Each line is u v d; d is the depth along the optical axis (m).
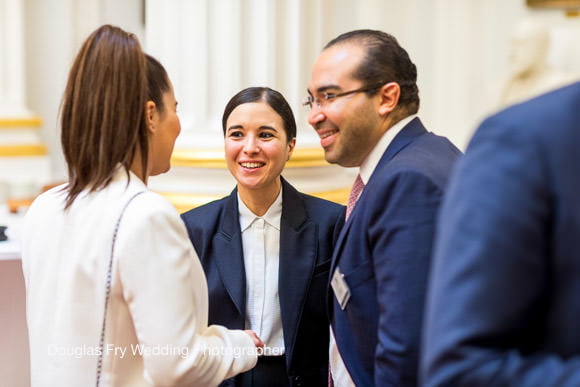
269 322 2.39
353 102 1.96
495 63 7.54
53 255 1.78
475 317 1.11
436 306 1.16
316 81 2.00
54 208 1.83
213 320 2.40
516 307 1.12
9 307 2.77
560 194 1.13
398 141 1.98
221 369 1.81
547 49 6.95
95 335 1.72
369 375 1.97
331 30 4.17
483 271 1.12
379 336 1.80
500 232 1.12
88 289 1.73
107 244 1.70
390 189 1.80
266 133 2.34
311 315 2.39
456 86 7.64
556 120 1.16
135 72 1.76
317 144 3.96
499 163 1.15
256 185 2.35
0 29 7.52
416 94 2.04
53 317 1.75
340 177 4.11
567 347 1.14
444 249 1.17
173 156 3.84
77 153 1.78
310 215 2.46
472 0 7.53
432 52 7.68
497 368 1.11
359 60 1.95
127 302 1.70
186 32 3.96
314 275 2.39
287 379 2.39
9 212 4.07
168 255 1.70
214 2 3.91
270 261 2.42
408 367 1.74
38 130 7.68
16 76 7.61
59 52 7.92
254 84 3.94
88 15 7.96
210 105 3.95
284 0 3.95
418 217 1.75
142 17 8.07
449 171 1.82
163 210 1.72
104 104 1.74
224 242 2.41
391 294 1.76
